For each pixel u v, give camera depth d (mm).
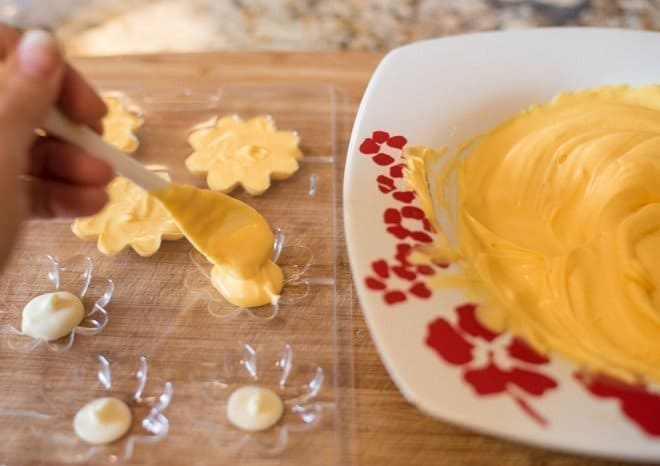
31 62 140
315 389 191
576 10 339
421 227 193
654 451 145
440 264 183
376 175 206
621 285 189
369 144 216
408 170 208
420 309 173
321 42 327
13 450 181
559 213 214
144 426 186
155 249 224
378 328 169
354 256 184
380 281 179
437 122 227
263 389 190
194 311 211
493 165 227
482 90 236
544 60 243
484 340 167
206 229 195
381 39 328
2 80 142
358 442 180
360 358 198
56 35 332
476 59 241
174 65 292
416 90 234
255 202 241
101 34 332
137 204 238
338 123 269
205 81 284
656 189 211
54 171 178
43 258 227
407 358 163
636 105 236
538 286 192
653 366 173
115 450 181
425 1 350
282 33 333
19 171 145
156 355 201
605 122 230
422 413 185
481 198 221
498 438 179
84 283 218
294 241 229
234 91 280
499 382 158
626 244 196
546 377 160
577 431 148
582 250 197
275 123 269
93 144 165
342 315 209
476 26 333
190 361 199
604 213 204
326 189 246
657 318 181
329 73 288
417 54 241
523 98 239
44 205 188
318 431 183
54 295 208
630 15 334
